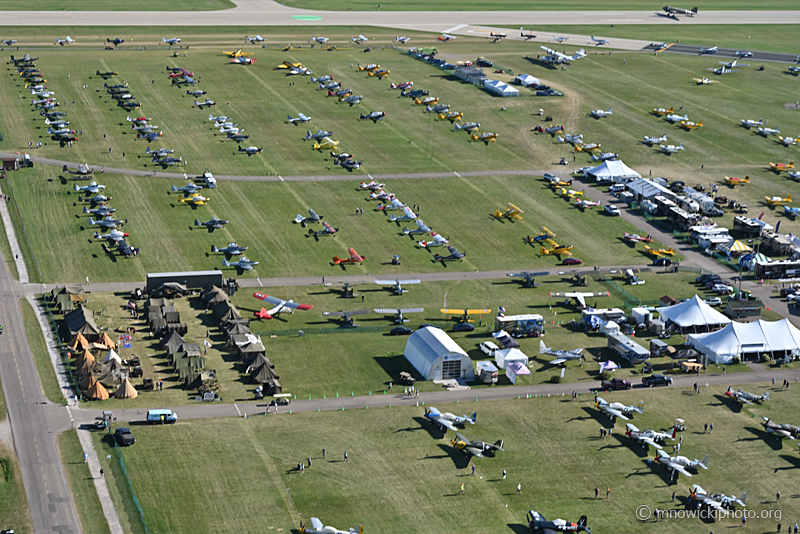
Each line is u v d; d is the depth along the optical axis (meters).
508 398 145.25
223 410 137.25
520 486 120.62
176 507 113.69
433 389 147.25
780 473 127.38
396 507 115.50
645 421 138.88
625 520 115.00
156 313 164.50
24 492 115.56
